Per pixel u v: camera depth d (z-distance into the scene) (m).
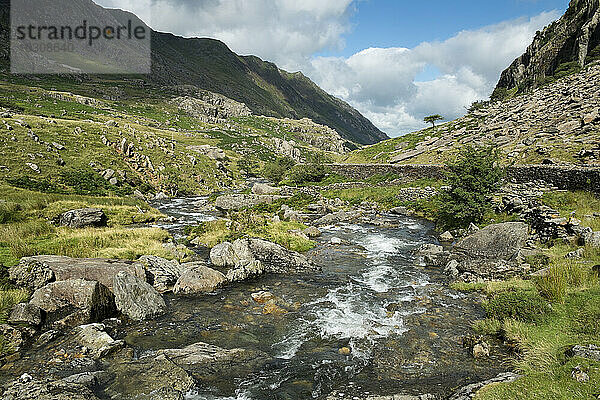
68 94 168.25
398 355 10.54
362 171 57.34
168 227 31.84
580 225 17.39
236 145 155.00
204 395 8.73
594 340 9.12
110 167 58.75
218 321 13.23
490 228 20.27
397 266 20.19
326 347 11.22
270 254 20.70
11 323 11.36
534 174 28.72
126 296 13.73
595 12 77.62
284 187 52.62
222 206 44.62
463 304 14.27
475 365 9.75
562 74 74.31
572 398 6.80
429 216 34.19
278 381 9.38
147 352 10.85
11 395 7.71
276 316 13.67
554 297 12.27
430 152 58.31
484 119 66.12
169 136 136.25
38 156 50.94
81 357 10.20
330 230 30.11
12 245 18.95
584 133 36.34
